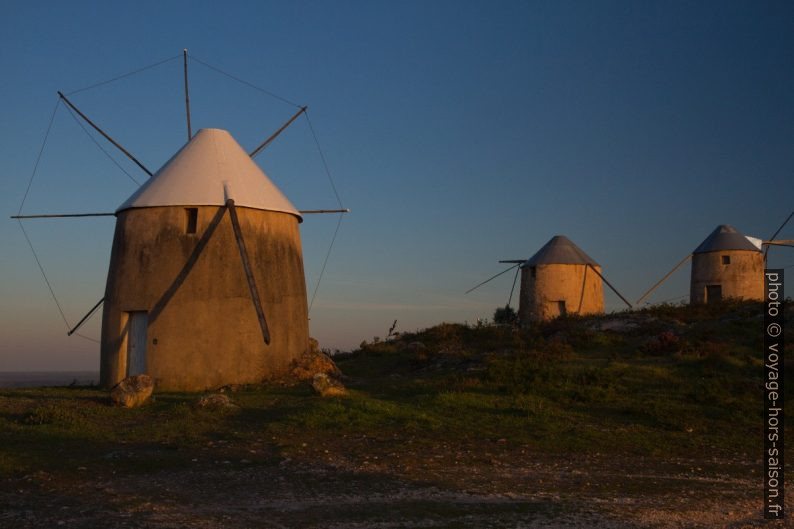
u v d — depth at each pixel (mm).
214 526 8180
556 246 38094
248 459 11695
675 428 14719
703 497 9930
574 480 10789
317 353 23750
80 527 8008
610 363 20938
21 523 8125
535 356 22297
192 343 21141
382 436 13703
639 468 11727
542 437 13836
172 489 9820
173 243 21594
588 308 37344
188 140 24266
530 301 37969
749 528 8516
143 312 21781
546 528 8336
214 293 21422
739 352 21406
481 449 12812
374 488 10000
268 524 8289
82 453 12008
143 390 17203
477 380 19219
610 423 15211
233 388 20281
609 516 8883
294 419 14766
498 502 9430
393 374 23812
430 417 15312
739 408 16234
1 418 14969
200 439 13156
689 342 22391
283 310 22656
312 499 9398
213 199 21844
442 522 8477
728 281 36375
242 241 20484
